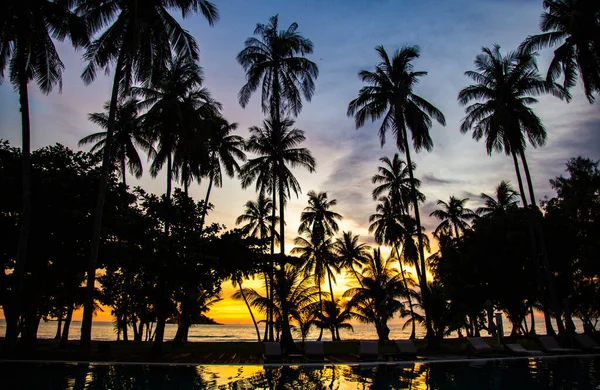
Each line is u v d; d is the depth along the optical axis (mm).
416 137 26484
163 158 25516
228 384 12422
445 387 12250
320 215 42562
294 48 26812
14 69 17953
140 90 24406
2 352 16125
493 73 26594
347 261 41906
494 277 30031
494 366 16672
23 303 18547
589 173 29469
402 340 19391
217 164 33938
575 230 28375
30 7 17203
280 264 24125
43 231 19047
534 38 23312
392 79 27312
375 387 12258
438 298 23859
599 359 18672
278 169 28172
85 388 11352
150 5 18797
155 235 20703
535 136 26172
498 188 40469
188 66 24844
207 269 21156
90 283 17016
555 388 12000
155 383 12312
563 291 28703
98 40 18797
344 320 34000
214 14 19828
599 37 19969
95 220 17609
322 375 14438
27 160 17047
